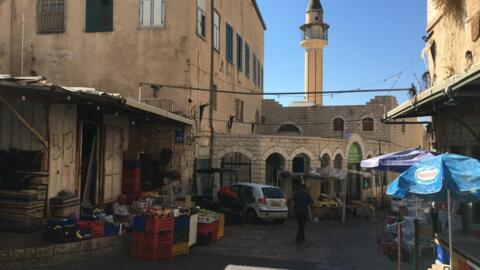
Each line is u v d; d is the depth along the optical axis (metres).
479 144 9.42
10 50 19.23
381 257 10.80
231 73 25.05
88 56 18.53
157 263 9.30
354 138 27.56
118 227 10.04
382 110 37.59
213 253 10.62
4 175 10.11
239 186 17.92
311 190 21.61
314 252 11.32
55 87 8.58
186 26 17.84
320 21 44.94
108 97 9.81
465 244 7.92
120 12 18.36
